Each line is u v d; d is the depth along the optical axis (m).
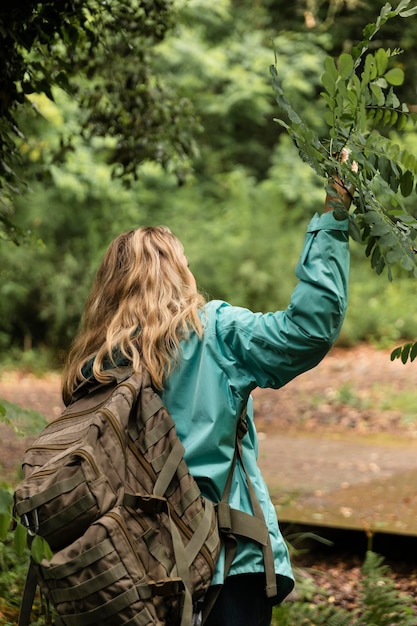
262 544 2.58
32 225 16.22
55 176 15.85
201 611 2.53
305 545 6.08
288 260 16.84
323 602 5.13
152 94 6.28
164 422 2.54
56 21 4.00
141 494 2.46
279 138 20.36
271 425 11.00
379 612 4.55
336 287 2.54
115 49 6.08
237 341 2.62
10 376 14.99
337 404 11.71
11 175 4.64
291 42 19.52
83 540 2.36
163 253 2.81
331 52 19.14
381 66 2.46
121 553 2.36
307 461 8.56
